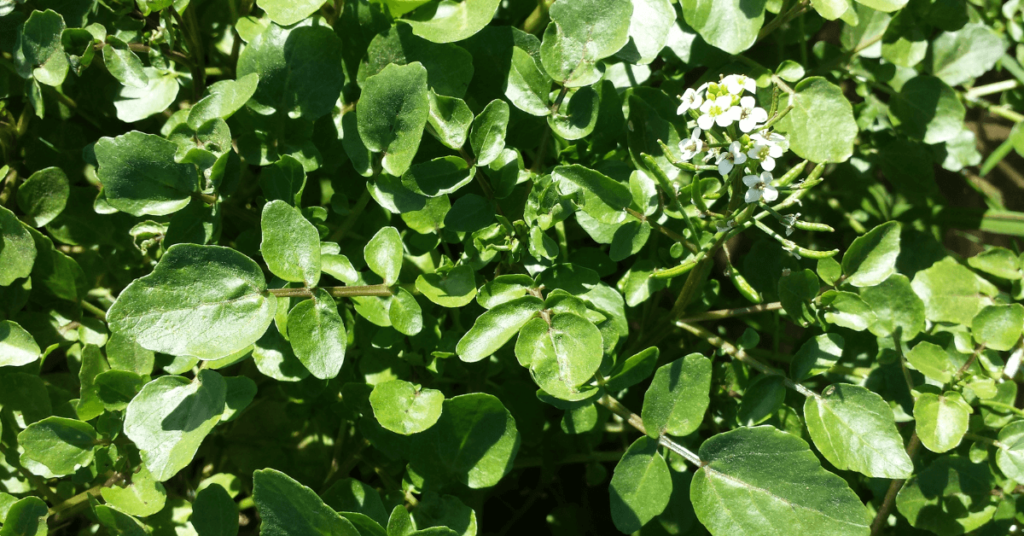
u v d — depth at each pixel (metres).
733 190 0.21
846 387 0.22
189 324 0.19
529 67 0.22
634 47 0.23
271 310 0.20
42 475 0.22
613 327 0.21
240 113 0.23
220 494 0.22
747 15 0.23
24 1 0.23
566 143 0.24
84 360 0.22
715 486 0.21
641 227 0.22
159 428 0.20
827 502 0.20
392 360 0.24
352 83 0.24
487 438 0.22
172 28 0.24
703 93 0.22
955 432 0.22
